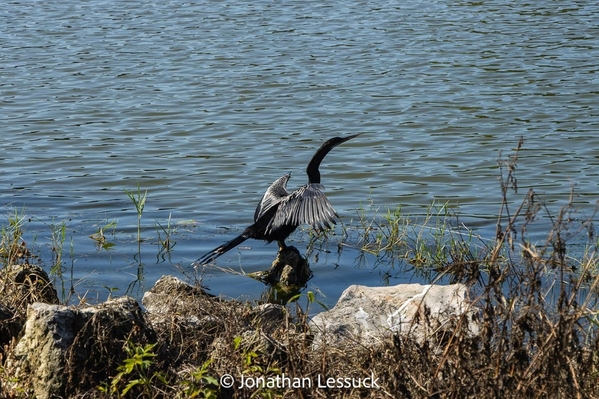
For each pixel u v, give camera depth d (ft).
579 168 54.90
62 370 23.63
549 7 108.68
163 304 33.12
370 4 113.60
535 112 67.72
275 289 37.63
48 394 23.63
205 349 26.25
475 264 24.31
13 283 31.68
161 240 43.24
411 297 30.50
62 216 46.88
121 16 108.17
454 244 40.83
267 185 52.65
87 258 40.55
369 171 55.26
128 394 23.39
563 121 65.21
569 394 21.42
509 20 102.06
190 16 107.65
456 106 69.72
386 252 41.83
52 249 41.60
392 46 90.79
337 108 69.87
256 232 36.88
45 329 24.04
